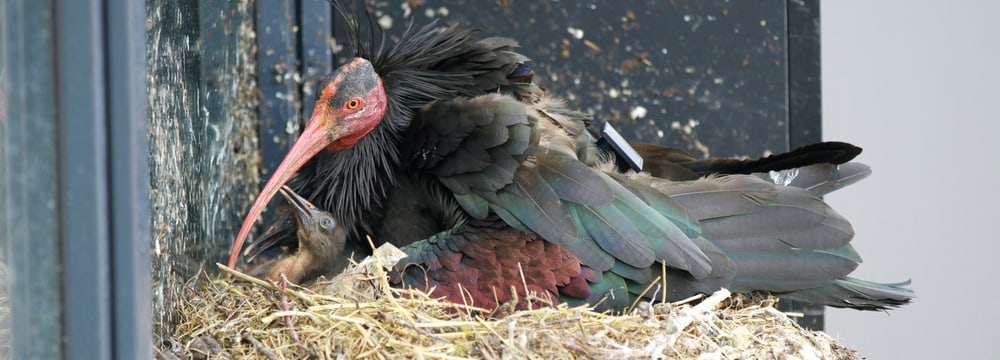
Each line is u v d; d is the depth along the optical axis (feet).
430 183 19.95
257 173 23.44
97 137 10.38
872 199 27.04
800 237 19.38
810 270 19.26
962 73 27.04
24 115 10.26
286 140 23.49
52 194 10.35
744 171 21.88
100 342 10.57
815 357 17.74
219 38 21.39
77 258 10.43
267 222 23.59
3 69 10.23
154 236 15.17
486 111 19.13
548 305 17.58
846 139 26.81
